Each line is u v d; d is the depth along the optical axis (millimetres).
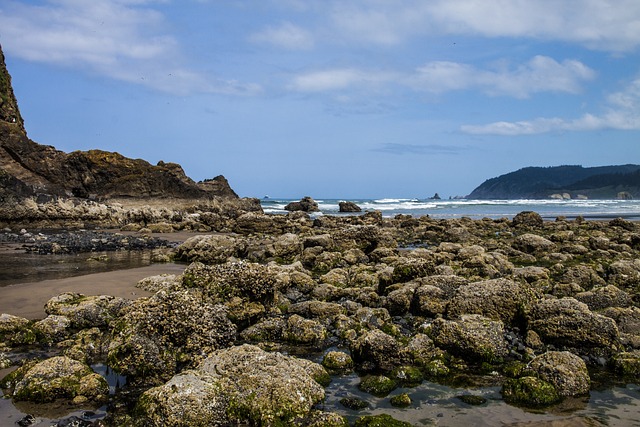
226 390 8664
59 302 14672
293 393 8836
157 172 73625
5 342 12266
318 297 17359
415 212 91312
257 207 80750
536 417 8977
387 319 14797
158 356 10688
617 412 9211
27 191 52938
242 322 14000
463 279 16344
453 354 11945
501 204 128375
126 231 46094
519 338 13148
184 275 14688
